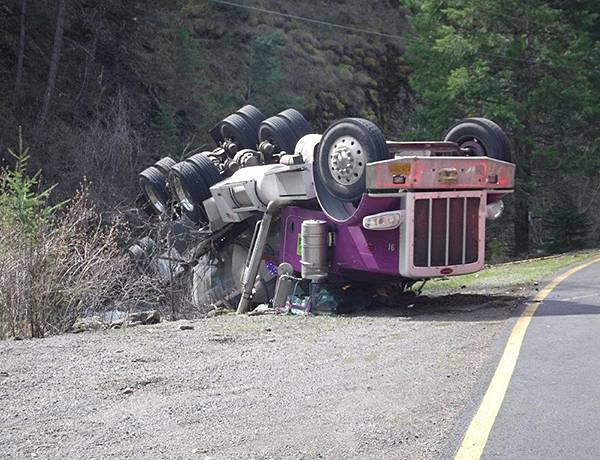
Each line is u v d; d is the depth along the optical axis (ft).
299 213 38.29
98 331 30.35
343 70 125.08
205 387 20.79
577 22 82.84
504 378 19.93
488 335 25.80
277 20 126.62
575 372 20.38
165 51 102.83
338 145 33.94
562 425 16.31
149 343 26.66
